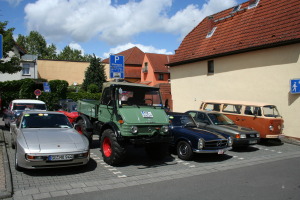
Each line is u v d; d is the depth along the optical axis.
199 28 22.19
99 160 8.27
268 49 14.70
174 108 22.17
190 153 8.55
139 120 7.50
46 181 6.11
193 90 20.17
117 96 7.83
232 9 20.31
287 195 5.39
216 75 18.11
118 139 7.24
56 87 26.91
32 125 7.68
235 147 11.50
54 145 6.46
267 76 14.76
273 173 7.18
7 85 24.12
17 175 6.46
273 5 16.28
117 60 14.05
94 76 40.72
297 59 13.29
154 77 40.47
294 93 13.21
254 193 5.52
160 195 5.37
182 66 21.34
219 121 11.38
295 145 12.15
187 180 6.47
